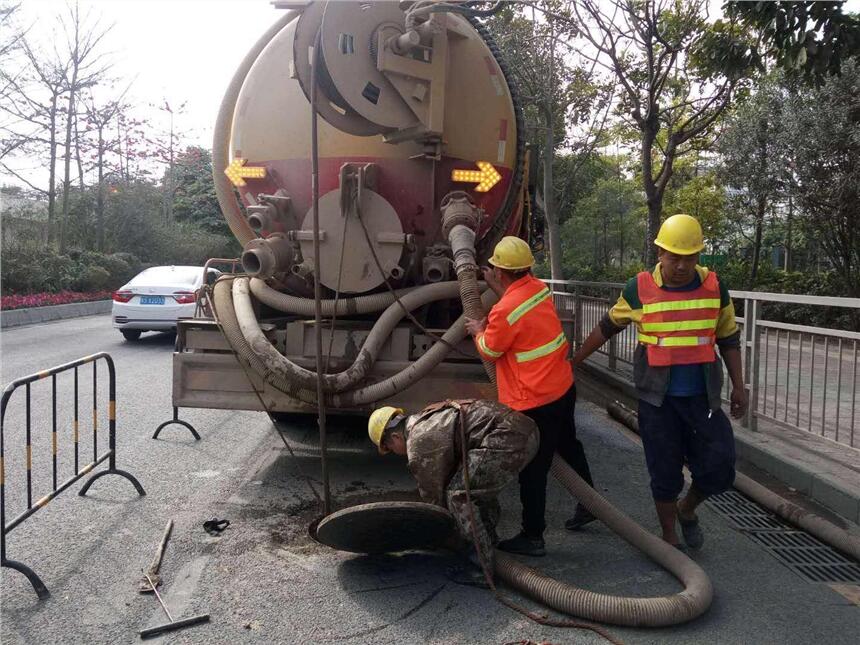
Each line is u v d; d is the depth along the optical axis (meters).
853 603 3.47
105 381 8.82
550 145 14.51
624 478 5.44
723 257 21.77
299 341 5.11
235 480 5.16
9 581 3.54
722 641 3.09
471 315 4.24
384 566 3.78
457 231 4.75
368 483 5.14
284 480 5.19
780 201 15.76
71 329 14.54
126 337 12.59
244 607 3.31
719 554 4.05
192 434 6.45
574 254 31.80
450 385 4.94
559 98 14.87
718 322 3.96
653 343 3.84
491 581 3.48
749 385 6.23
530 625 3.19
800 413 5.54
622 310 3.99
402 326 5.05
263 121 5.26
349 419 6.88
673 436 3.86
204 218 30.80
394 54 4.39
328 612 3.27
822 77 6.73
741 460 5.86
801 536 4.36
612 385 9.37
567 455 4.27
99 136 21.69
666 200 22.48
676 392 3.82
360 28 4.32
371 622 3.19
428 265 5.05
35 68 18.25
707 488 3.85
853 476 4.94
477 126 5.28
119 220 24.58
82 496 4.76
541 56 14.22
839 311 12.52
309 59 4.39
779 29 6.48
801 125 13.38
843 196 12.98
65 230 20.97
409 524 3.36
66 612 3.24
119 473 4.80
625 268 24.81
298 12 5.44
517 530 4.39
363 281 4.97
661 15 11.30
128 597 3.39
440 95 4.61
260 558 3.85
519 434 3.57
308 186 5.16
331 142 5.09
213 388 5.08
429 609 3.32
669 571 3.69
